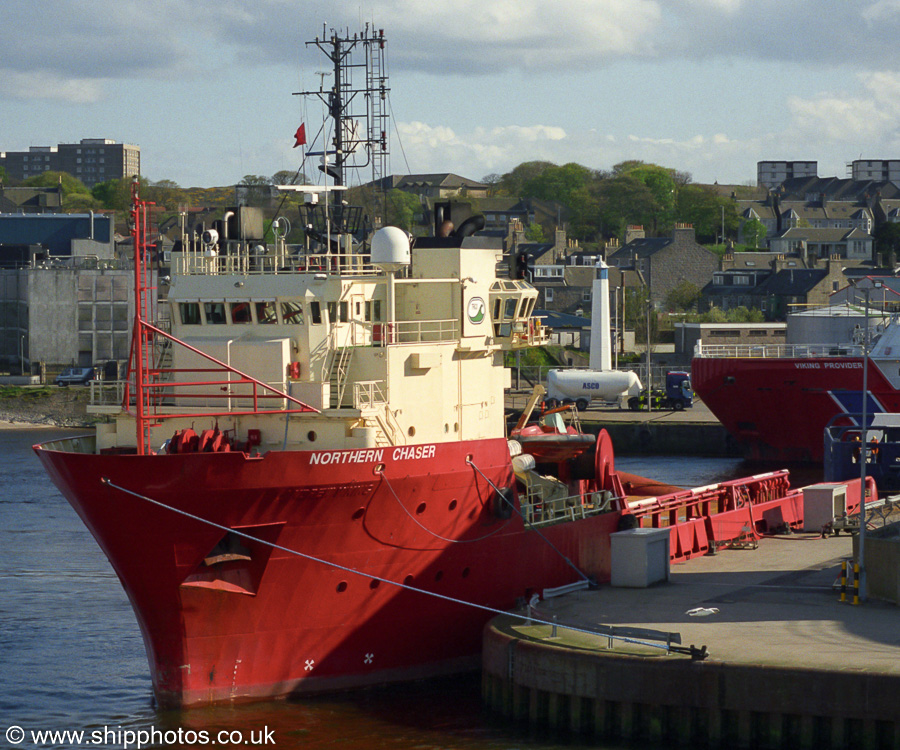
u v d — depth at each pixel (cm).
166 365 4434
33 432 13512
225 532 3800
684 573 5034
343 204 5044
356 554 4069
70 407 14200
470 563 4409
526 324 4888
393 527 4122
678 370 15400
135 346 3916
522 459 4803
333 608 4103
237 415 4050
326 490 3878
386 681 4284
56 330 15762
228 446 3916
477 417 4697
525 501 4944
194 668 3944
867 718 3394
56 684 4462
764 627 3991
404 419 4256
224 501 3747
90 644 4981
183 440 3850
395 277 4606
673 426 11875
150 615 3925
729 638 3853
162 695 3994
